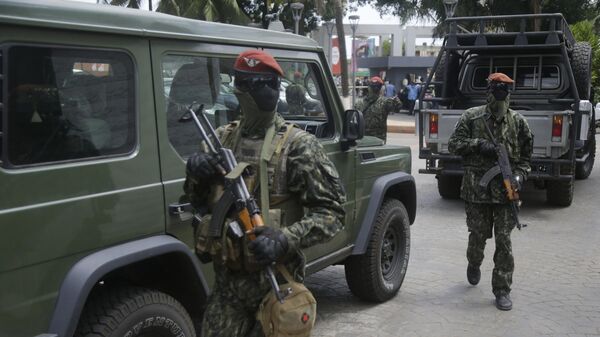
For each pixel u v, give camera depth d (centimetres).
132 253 271
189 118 253
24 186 238
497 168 470
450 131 838
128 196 278
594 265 603
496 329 443
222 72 341
